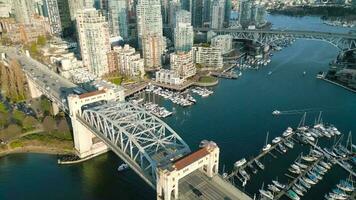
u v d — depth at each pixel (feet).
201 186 394.73
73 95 569.23
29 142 610.65
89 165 559.38
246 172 536.42
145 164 438.40
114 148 474.08
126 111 532.32
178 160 386.73
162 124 502.38
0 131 634.43
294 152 595.47
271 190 490.49
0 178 522.47
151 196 481.46
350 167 544.21
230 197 375.25
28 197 477.77
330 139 642.22
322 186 502.38
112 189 496.23
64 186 502.79
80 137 566.77
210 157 399.85
